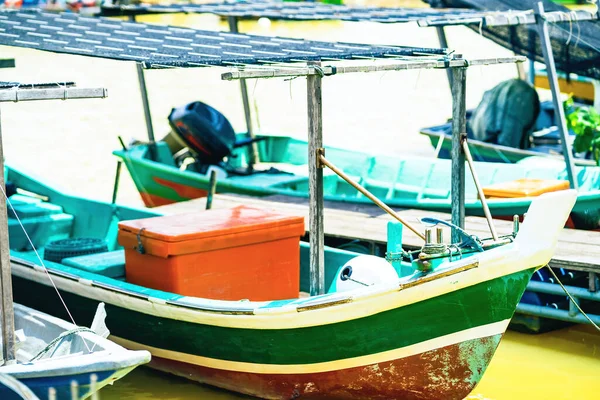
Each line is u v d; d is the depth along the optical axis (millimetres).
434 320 7355
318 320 7520
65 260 9820
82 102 26672
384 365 7625
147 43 9984
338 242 11609
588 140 13859
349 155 15180
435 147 16688
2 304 6758
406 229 11508
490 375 9078
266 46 9555
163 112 25359
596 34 13328
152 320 8602
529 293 10078
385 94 28047
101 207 12234
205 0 33188
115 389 8820
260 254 9133
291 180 14914
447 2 15180
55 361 6559
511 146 15180
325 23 38531
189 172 14297
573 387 8750
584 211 11438
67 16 13102
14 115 24859
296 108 26125
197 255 8711
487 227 11375
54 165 19391
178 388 8852
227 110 25578
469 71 30359
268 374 8148
